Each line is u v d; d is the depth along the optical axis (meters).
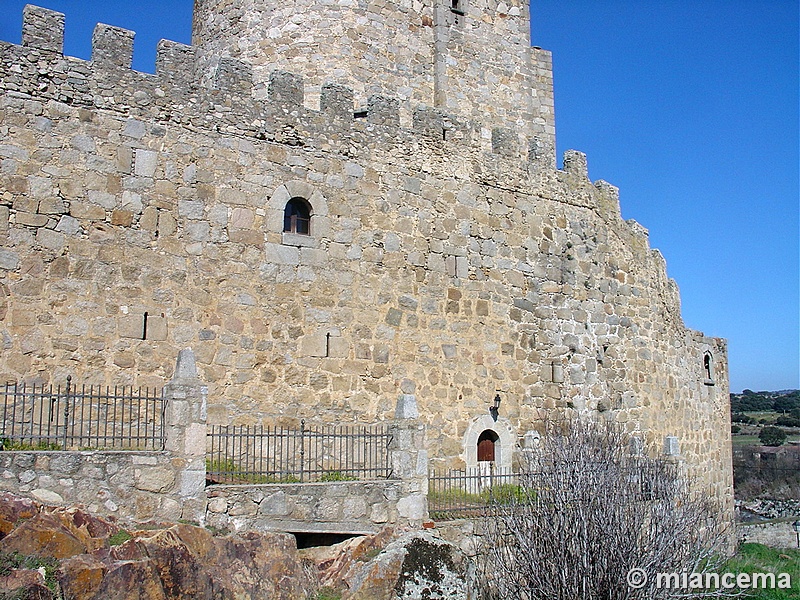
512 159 26.75
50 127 18.97
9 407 17.64
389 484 17.84
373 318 22.83
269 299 21.20
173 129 20.52
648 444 28.78
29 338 18.06
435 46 28.53
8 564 12.63
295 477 18.70
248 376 20.61
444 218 24.75
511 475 20.47
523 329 25.89
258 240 21.27
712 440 34.28
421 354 23.56
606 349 27.97
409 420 18.52
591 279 28.00
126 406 18.88
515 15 30.81
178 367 16.12
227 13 27.08
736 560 29.02
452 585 15.64
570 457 19.02
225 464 18.39
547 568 16.67
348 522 17.12
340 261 22.50
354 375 22.25
